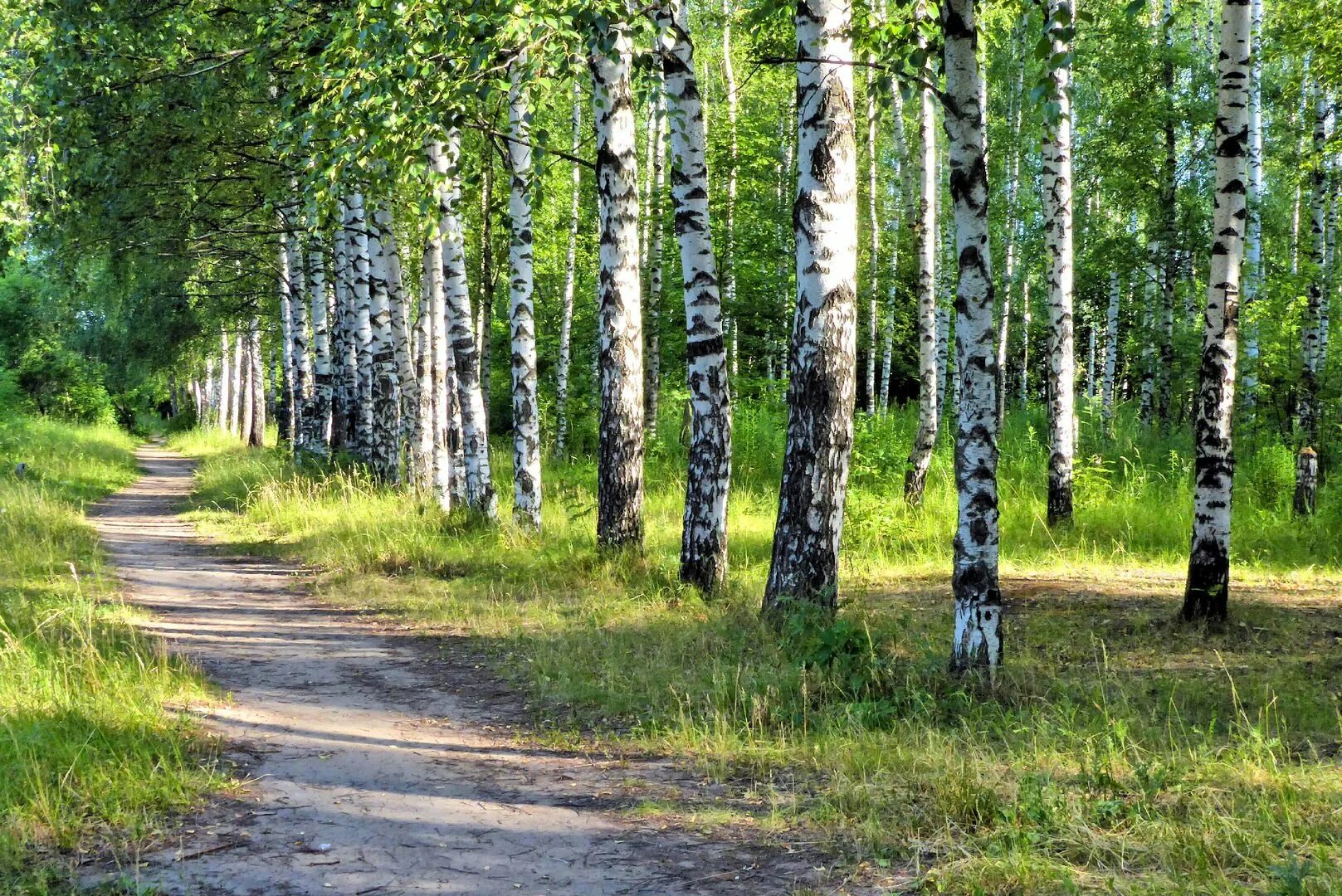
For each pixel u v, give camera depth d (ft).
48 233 61.72
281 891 13.73
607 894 13.96
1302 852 13.62
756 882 14.30
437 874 14.60
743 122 83.10
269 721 22.59
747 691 23.76
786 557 29.86
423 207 45.37
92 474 95.20
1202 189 70.74
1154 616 30.04
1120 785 16.67
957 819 15.72
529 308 47.11
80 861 14.32
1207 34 80.53
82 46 55.42
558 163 83.82
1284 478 54.08
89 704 20.44
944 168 98.07
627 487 40.11
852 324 29.81
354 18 29.78
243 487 74.69
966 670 23.48
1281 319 58.80
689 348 35.70
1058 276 46.98
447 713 24.21
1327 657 25.55
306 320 104.68
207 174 66.49
